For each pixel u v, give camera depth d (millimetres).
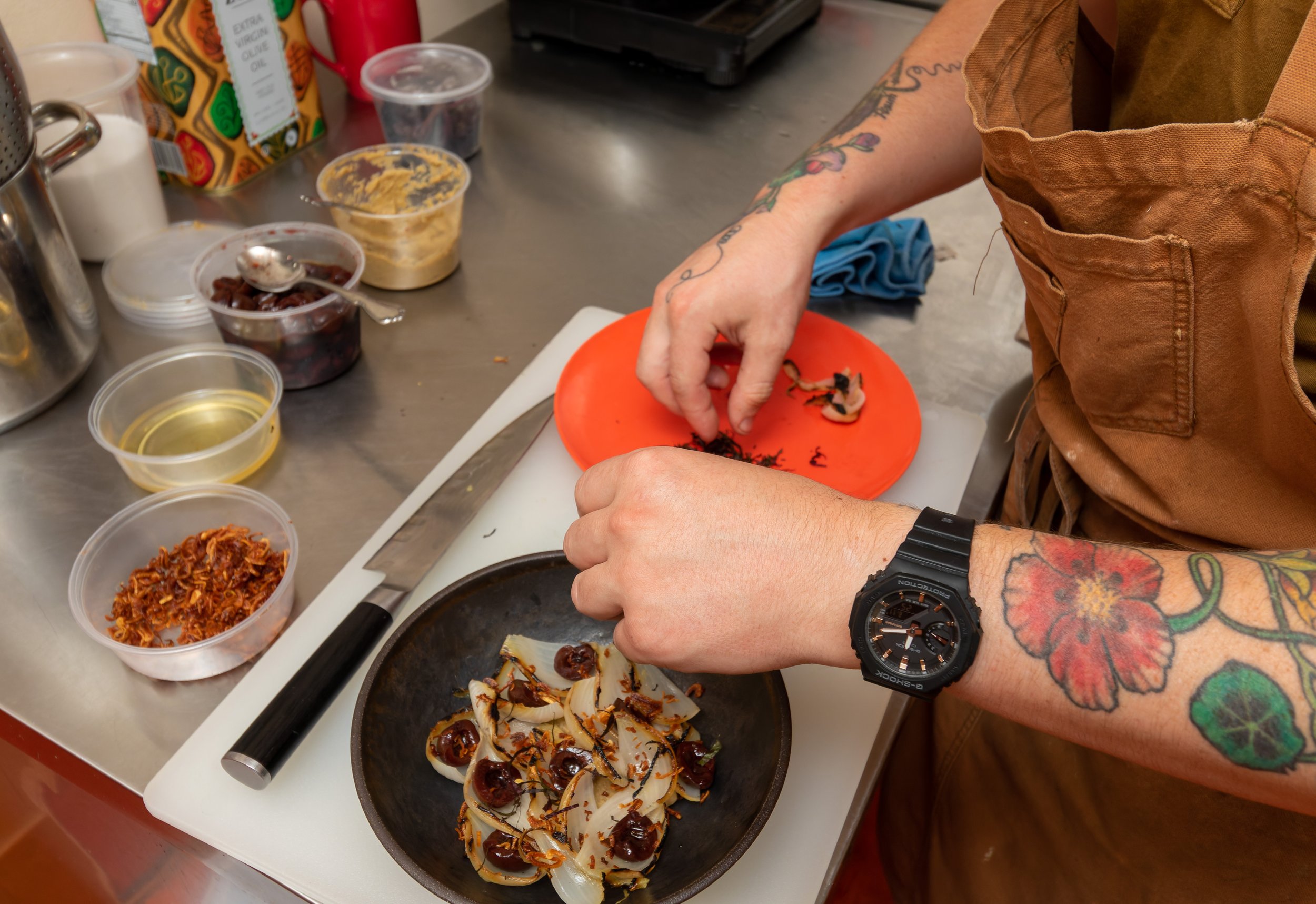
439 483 839
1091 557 479
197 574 735
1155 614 448
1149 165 520
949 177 920
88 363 921
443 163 1119
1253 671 423
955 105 884
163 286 1010
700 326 775
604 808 583
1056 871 728
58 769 680
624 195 1245
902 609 477
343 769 652
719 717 649
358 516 812
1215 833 627
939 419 931
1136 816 670
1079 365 635
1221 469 602
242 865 646
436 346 999
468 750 607
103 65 1039
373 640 670
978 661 475
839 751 671
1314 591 432
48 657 697
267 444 849
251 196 1187
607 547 562
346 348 937
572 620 702
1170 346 572
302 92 1233
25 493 814
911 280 1083
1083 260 575
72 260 869
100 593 736
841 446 866
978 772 816
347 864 611
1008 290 1113
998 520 910
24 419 874
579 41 1473
